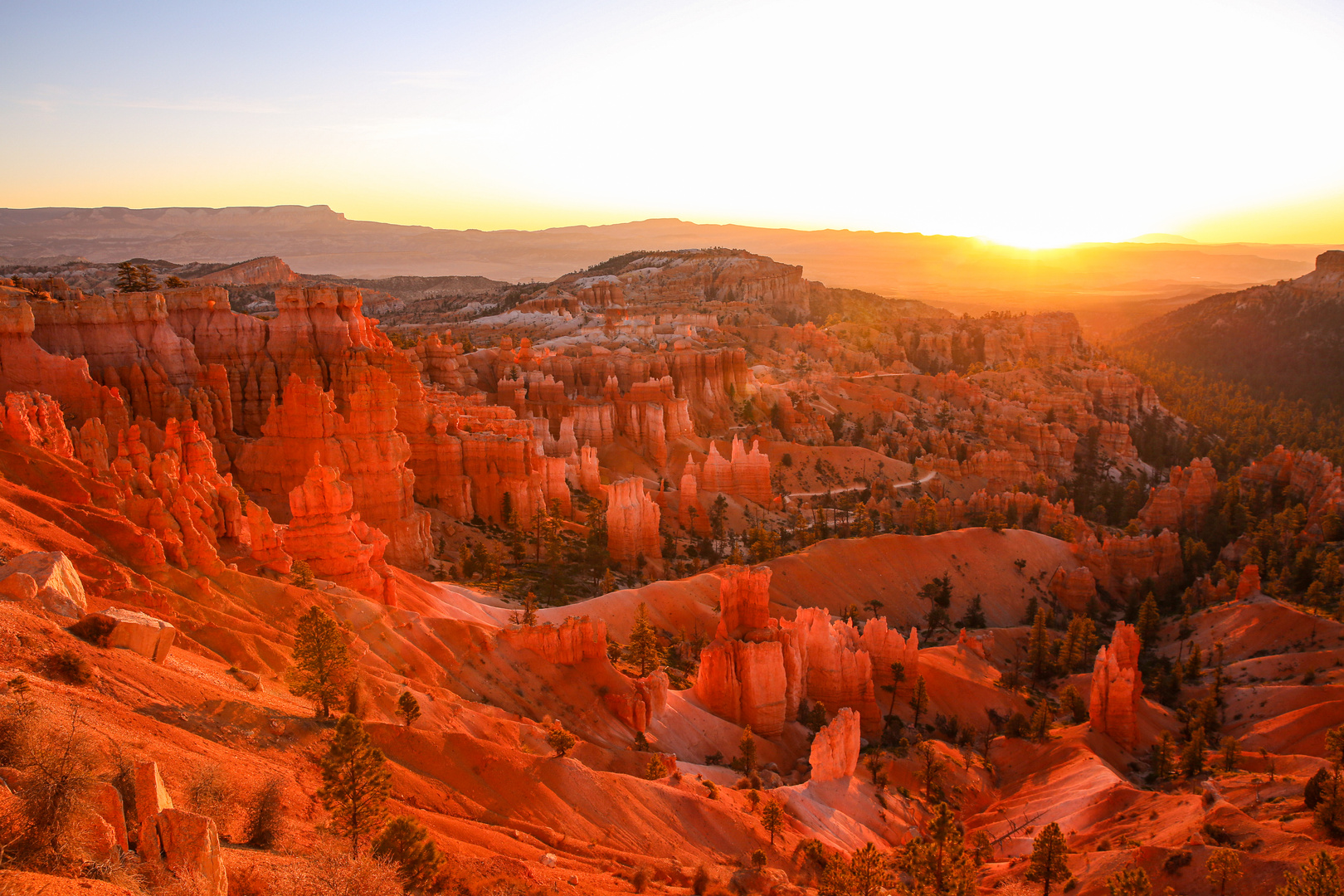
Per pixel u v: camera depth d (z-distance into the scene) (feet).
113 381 288.10
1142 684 311.47
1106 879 185.26
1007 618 431.43
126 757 81.66
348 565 216.33
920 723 306.96
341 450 295.89
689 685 278.05
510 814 142.82
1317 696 296.10
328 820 100.99
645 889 131.54
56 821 64.85
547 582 330.95
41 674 93.30
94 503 161.17
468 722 164.35
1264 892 170.81
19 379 249.55
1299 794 222.69
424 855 97.40
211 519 191.31
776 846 176.96
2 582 105.29
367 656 172.96
